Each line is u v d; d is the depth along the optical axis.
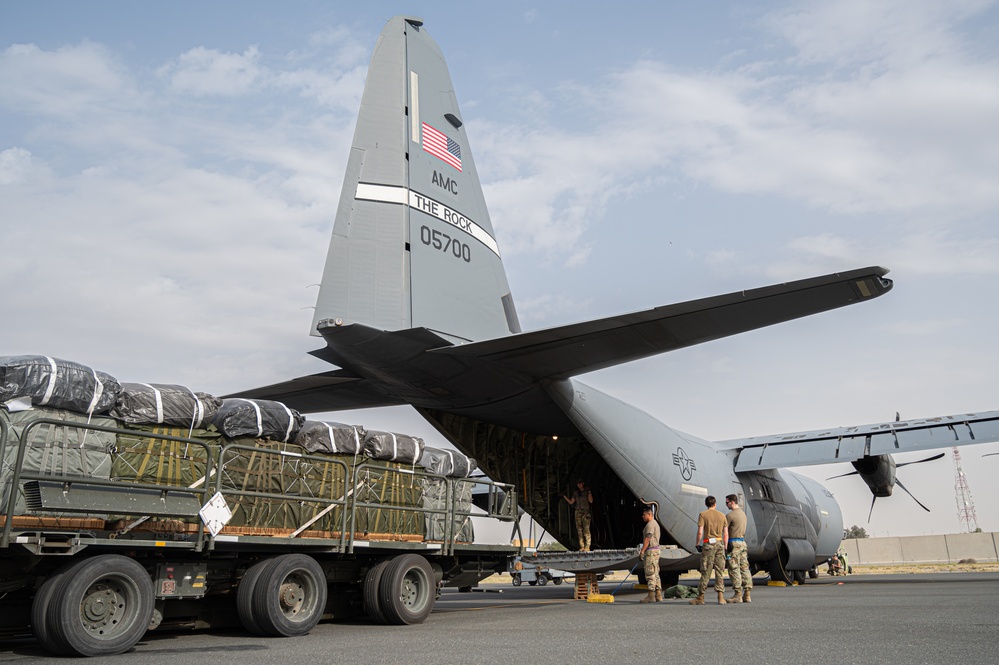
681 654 4.82
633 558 10.61
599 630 6.47
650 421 12.44
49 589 5.06
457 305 9.18
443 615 8.62
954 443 13.70
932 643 5.21
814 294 6.72
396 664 4.47
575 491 13.03
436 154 9.42
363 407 10.69
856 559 49.47
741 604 9.55
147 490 5.70
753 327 7.46
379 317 8.16
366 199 8.44
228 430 6.38
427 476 8.30
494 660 4.62
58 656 5.09
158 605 5.98
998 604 8.80
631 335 7.70
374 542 7.39
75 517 5.38
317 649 5.30
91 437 5.46
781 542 15.48
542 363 8.66
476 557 9.21
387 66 9.09
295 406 10.59
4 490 4.96
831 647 5.08
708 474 13.66
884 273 6.35
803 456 14.88
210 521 5.83
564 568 10.97
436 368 8.95
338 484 7.29
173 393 6.00
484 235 10.08
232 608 6.96
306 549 6.92
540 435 12.70
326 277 7.91
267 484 6.65
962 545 47.28
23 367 5.12
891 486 16.00
